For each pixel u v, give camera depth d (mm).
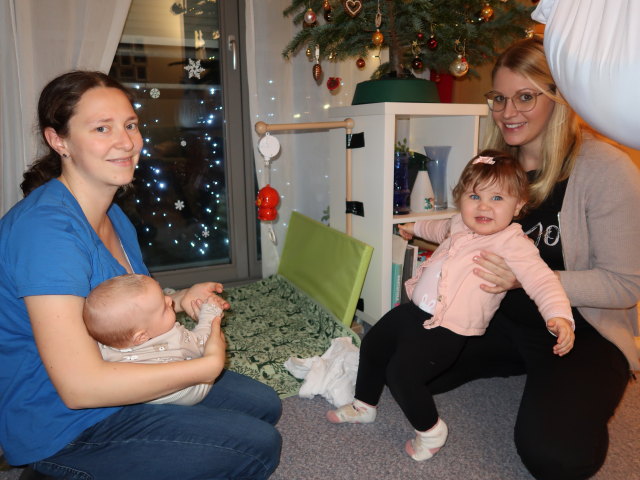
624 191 1197
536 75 1238
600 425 1112
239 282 2529
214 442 976
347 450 1329
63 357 818
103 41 1904
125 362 896
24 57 1803
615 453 1284
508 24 1782
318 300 2053
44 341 821
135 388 854
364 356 1389
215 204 2467
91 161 941
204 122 2346
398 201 1912
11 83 1818
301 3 1856
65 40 1860
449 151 2021
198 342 1076
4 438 918
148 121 2244
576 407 1127
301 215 2334
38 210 902
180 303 1234
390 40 1821
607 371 1203
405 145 2129
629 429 1382
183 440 958
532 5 1885
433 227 1602
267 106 2256
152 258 2424
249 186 2465
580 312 1292
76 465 915
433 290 1294
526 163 1433
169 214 2396
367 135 1840
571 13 583
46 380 908
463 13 1746
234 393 1212
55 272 835
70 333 827
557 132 1271
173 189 2373
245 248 2518
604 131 609
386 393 1618
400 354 1247
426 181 1972
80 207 968
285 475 1236
